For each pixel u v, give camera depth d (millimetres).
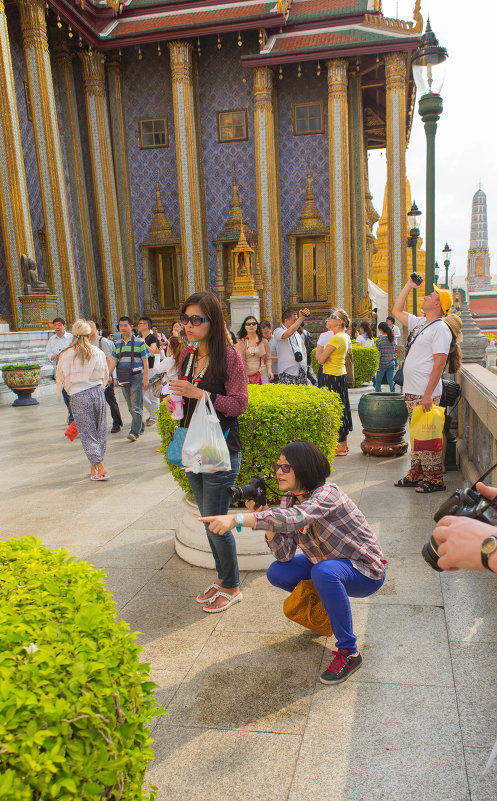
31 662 1422
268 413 4355
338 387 7539
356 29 25500
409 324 6180
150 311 28641
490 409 4258
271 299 26625
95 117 26578
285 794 2215
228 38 26844
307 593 3152
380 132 35906
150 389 10617
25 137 23938
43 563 2113
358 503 5609
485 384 5031
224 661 3109
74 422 6965
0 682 1324
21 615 1639
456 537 1309
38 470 7707
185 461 3514
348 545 2982
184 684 2914
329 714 2656
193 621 3555
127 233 28000
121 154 27703
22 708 1298
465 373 6324
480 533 1274
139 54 25906
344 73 25469
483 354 7633
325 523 2951
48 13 23141
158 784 2285
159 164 27734
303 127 27203
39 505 6152
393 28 24875
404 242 25859
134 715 1490
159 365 7090
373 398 7645
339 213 25953
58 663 1428
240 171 27359
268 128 26078
